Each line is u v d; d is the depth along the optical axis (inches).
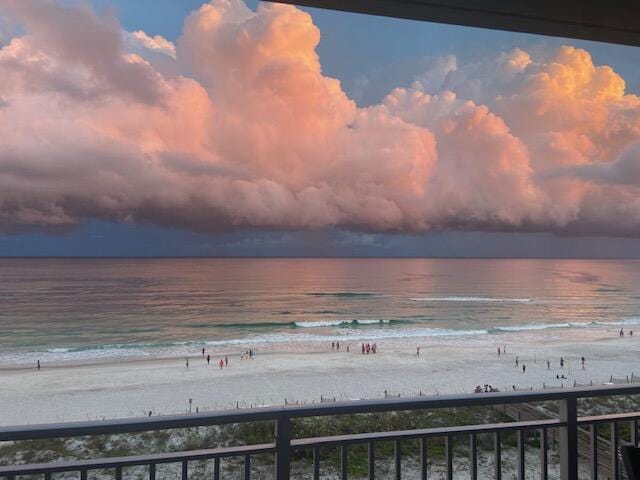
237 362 1180.5
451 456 96.4
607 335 1519.4
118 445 208.1
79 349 1405.0
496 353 1213.1
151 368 1122.7
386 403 88.7
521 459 99.4
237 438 203.5
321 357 1228.5
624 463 74.0
